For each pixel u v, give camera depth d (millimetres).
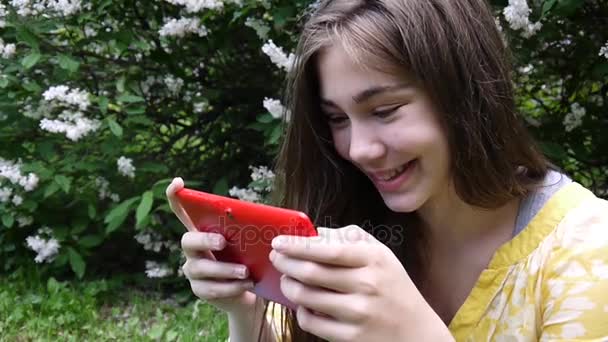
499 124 1146
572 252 1084
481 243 1252
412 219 1347
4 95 3283
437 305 1342
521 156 1190
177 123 3711
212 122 3680
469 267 1274
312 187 1378
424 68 1062
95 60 3465
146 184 3549
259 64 3508
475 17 1140
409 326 883
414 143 1092
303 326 922
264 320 1349
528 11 2352
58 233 3451
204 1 2922
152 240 3568
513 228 1220
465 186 1159
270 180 3002
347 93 1095
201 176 3658
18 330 3035
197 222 1135
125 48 3195
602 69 2553
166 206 3100
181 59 3465
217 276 1134
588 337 1019
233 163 3662
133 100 3098
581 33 2748
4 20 3195
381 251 900
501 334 1165
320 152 1346
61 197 3557
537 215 1180
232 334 1380
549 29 2562
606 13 2688
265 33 2934
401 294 888
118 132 2996
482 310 1190
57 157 3377
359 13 1097
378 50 1053
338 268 884
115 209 3062
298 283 910
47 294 3375
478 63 1116
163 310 3309
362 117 1106
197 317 3090
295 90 1237
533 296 1128
